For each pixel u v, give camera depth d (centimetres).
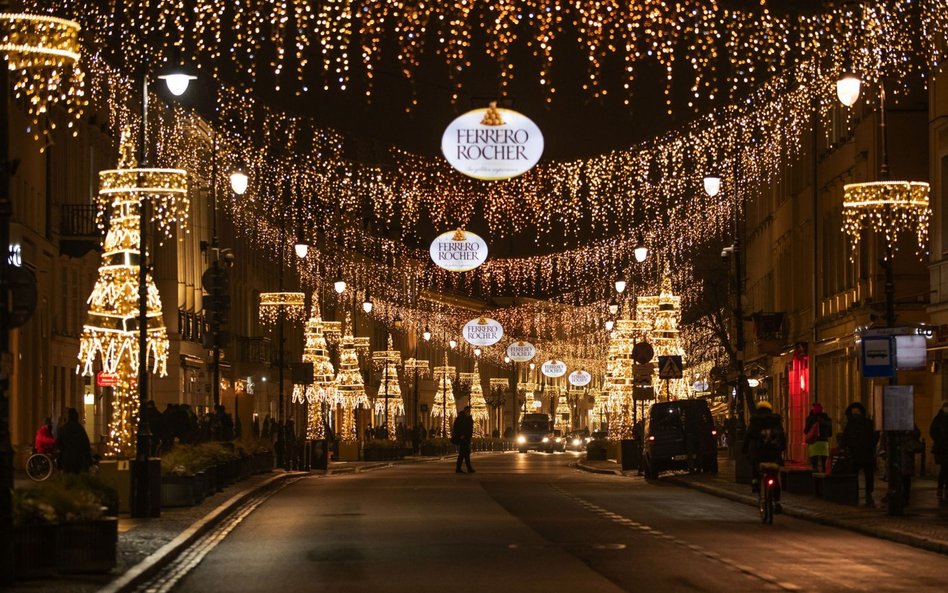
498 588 1605
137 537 2180
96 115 5128
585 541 2208
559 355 13775
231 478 3834
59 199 4731
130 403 3102
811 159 5769
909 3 3981
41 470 3775
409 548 2097
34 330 4341
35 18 2022
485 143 2316
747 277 7944
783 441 2645
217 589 1630
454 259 3875
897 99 4581
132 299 3134
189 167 6316
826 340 5341
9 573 1534
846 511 2780
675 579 1689
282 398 5409
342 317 10262
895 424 2656
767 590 1584
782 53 3409
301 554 2022
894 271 4578
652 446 4547
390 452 7181
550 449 10444
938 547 2062
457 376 14075
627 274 9038
